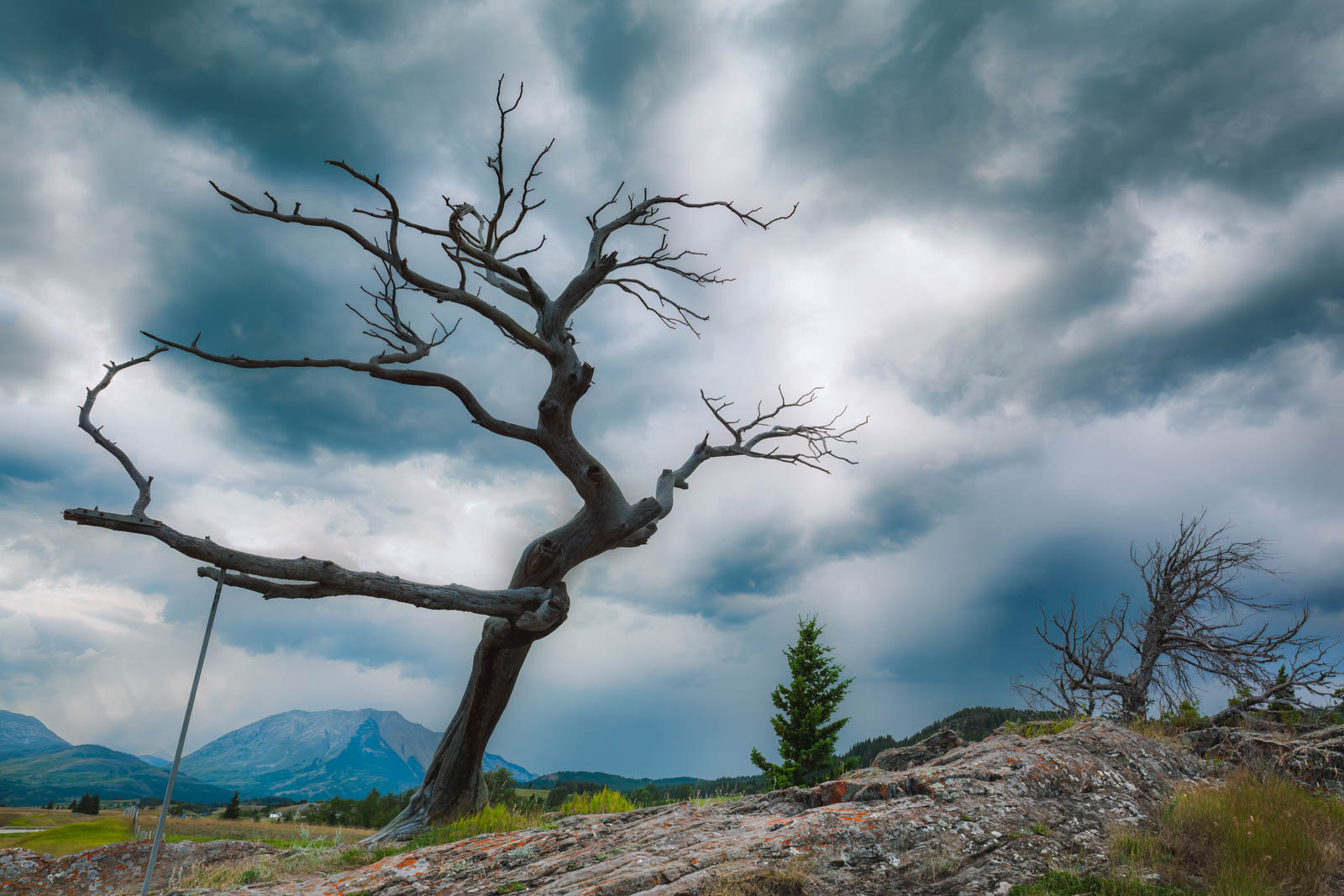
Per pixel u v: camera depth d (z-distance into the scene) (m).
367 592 13.43
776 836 7.05
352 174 15.23
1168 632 17.02
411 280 16.39
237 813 68.88
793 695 25.84
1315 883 5.96
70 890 11.77
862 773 10.11
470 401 17.66
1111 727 10.58
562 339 18.64
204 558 11.59
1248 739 10.77
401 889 7.99
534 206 20.03
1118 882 5.84
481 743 16.95
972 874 6.11
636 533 19.08
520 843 9.00
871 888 5.96
